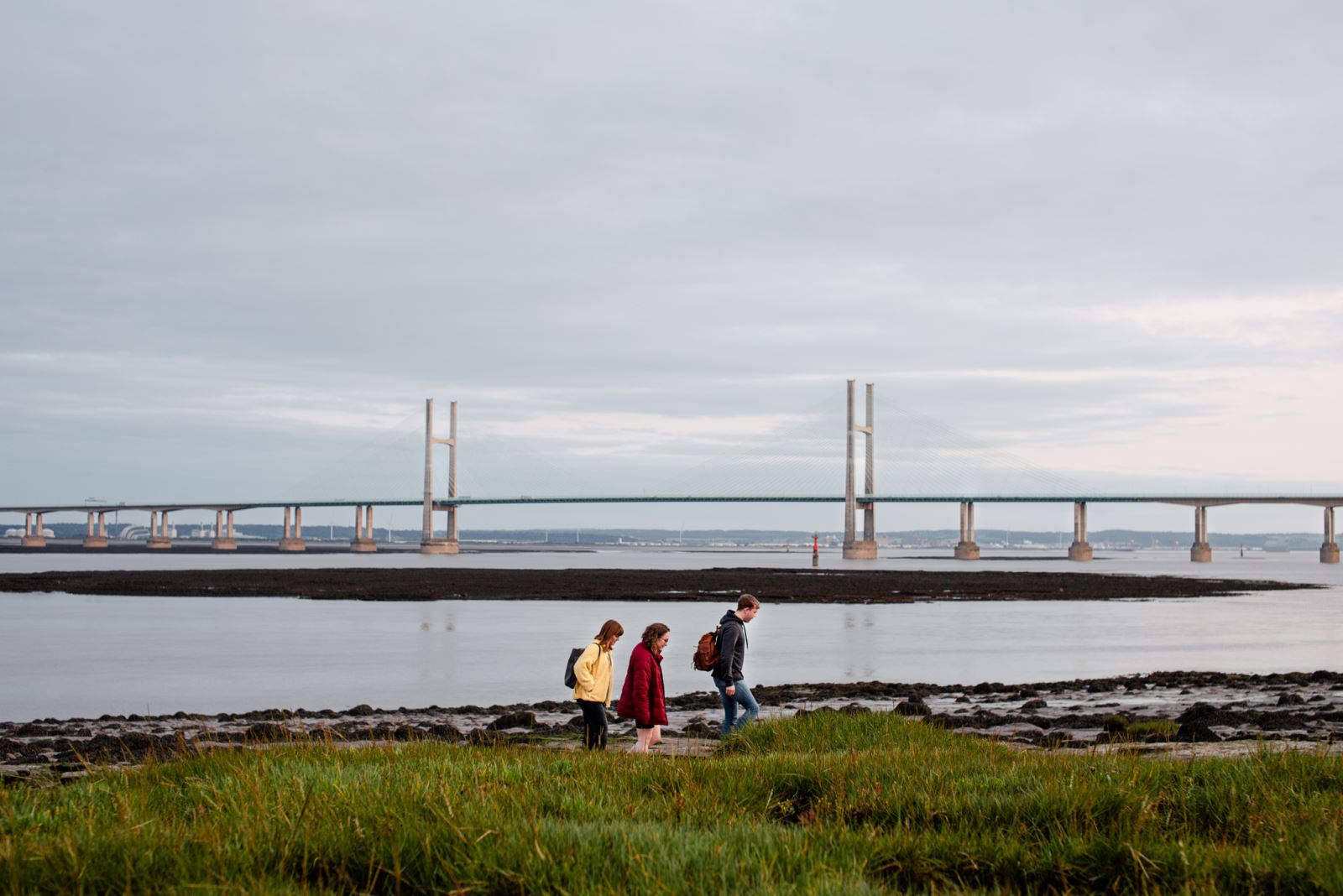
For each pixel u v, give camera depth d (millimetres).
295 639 42844
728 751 14281
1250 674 31922
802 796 9945
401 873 6832
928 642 43219
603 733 14625
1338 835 7512
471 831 7227
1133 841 7574
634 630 47219
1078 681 28141
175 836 7188
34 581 86375
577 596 73375
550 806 8539
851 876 6648
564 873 6617
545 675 31891
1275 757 10375
